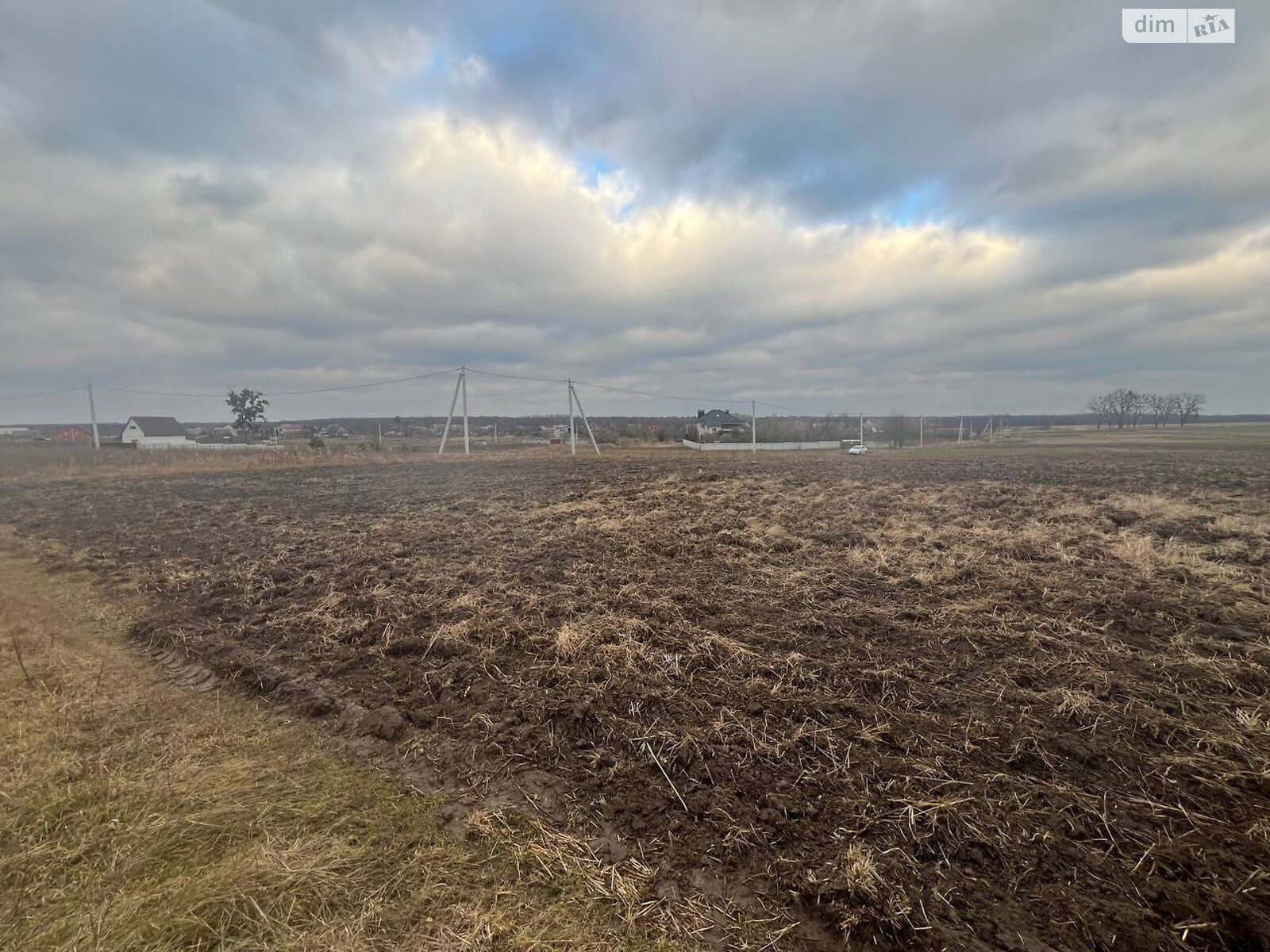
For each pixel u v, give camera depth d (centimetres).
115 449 3559
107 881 208
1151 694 327
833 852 219
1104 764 265
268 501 1290
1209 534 740
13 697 354
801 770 268
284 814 245
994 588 525
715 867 214
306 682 375
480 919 193
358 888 205
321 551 756
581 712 323
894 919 188
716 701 333
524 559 672
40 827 234
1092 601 482
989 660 379
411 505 1173
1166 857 210
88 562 719
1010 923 187
